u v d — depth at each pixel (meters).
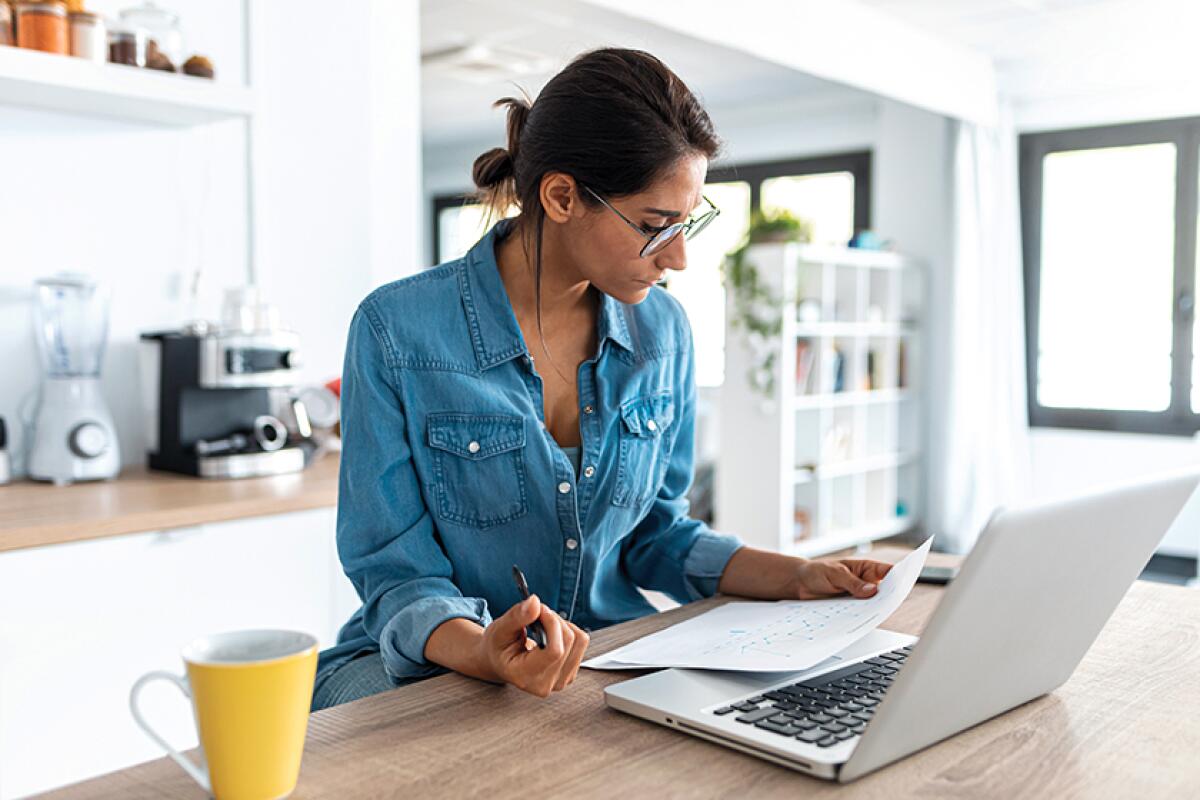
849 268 5.54
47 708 1.86
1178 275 5.32
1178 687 0.92
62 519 1.90
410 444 1.16
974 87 5.14
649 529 1.36
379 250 2.99
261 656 0.73
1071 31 4.71
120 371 2.54
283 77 2.75
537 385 1.20
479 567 1.19
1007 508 0.67
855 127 6.19
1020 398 5.53
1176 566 5.32
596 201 1.08
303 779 0.72
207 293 2.67
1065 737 0.80
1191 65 5.01
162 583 2.02
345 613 2.36
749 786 0.71
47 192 2.39
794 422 5.34
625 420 1.24
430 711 0.86
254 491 2.24
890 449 5.82
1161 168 5.36
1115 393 5.56
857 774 0.71
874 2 4.29
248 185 2.72
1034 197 5.73
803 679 0.90
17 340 2.36
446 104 6.60
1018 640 0.78
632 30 4.84
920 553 1.11
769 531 5.03
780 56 3.91
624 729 0.82
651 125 1.06
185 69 2.40
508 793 0.70
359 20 2.91
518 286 1.21
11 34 2.11
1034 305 5.76
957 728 0.79
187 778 0.74
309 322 2.84
